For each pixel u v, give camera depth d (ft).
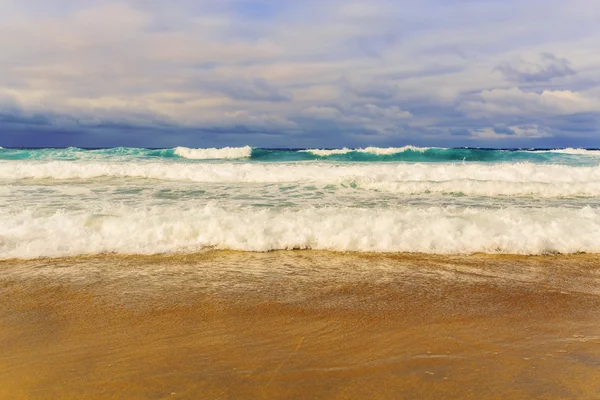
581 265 17.80
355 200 30.12
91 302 13.75
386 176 41.45
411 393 8.29
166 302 13.76
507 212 23.77
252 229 20.86
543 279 16.10
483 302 13.79
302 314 12.79
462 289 15.01
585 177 40.78
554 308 13.30
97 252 19.11
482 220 22.35
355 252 19.43
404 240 20.06
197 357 10.00
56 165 43.29
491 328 11.73
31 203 27.61
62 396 8.29
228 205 27.27
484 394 8.23
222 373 9.18
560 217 22.91
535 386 8.51
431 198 31.45
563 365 9.45
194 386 8.62
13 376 9.13
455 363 9.59
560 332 11.44
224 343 10.81
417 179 41.47
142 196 31.04
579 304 13.65
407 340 10.93
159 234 20.68
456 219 22.07
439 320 12.32
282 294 14.47
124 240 20.11
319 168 44.24
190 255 18.93
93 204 27.40
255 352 10.26
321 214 23.17
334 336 11.22
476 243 19.83
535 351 10.22
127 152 76.43
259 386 8.59
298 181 39.11
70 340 11.03
